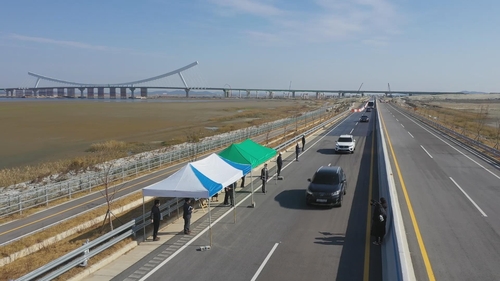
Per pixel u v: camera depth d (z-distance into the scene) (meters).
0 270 13.31
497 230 14.80
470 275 10.95
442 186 22.30
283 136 52.69
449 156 33.41
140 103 170.62
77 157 39.75
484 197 19.84
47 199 22.53
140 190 25.56
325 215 17.77
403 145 40.47
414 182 23.33
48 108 121.56
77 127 70.50
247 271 11.94
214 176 16.62
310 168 30.14
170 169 32.78
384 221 13.73
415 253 12.55
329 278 11.32
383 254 13.02
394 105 142.75
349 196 21.08
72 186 25.34
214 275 11.71
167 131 66.44
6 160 41.00
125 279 11.62
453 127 58.88
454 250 12.81
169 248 14.12
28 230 18.17
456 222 15.77
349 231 15.45
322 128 62.66
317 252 13.31
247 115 104.38
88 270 12.02
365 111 110.19
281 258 12.88
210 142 42.31
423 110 105.50
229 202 20.34
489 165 29.23
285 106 163.25
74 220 19.08
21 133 61.91
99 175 27.59
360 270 11.83
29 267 13.32
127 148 48.44
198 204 20.19
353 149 37.50
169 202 17.64
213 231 15.91
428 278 10.76
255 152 22.58
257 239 14.79
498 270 11.28
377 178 25.56
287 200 20.77
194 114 106.44
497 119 82.25
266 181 23.77
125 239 14.70
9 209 21.28
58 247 15.66
